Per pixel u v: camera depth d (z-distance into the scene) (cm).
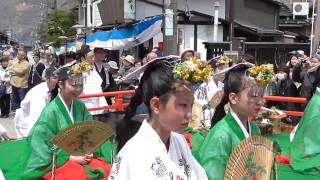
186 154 253
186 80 239
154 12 1859
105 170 502
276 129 765
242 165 313
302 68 880
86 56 840
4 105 1286
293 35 2102
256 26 2047
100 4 2250
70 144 467
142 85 260
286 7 2445
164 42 999
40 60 1338
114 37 1619
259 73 354
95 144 480
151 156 231
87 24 2864
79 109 523
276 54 1373
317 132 552
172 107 237
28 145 521
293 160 569
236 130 353
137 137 239
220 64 694
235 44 1275
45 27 5022
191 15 1759
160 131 242
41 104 614
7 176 509
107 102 907
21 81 1268
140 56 1795
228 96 367
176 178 238
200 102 679
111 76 906
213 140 348
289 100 758
